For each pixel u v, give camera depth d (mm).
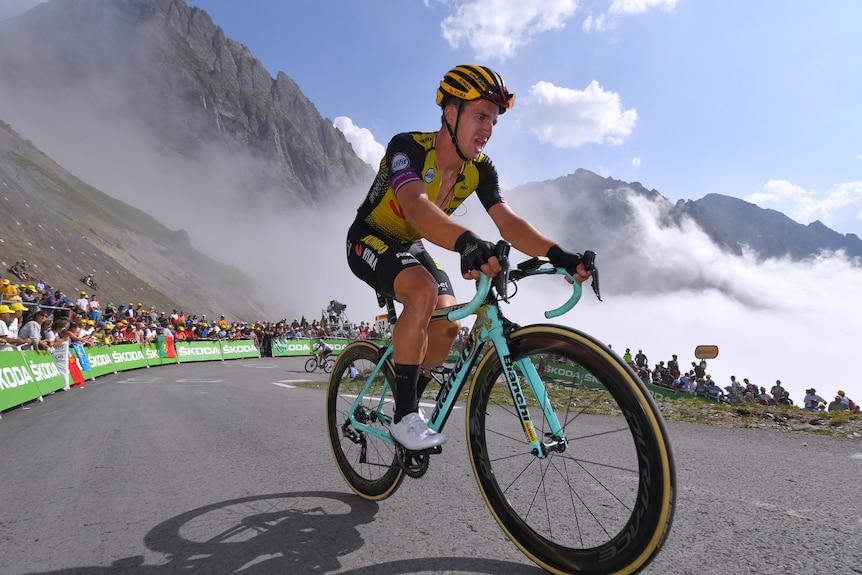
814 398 13086
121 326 16969
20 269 22953
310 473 2658
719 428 4305
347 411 2361
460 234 1479
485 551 1655
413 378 1731
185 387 8938
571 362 1454
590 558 1383
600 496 1989
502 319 1624
